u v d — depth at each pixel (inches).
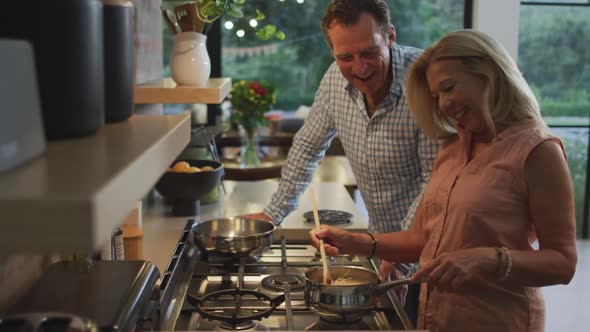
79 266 59.6
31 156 30.1
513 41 213.2
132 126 44.0
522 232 72.7
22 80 28.8
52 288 55.6
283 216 108.0
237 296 70.4
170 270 75.8
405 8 217.9
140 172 32.2
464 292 72.2
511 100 72.6
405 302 113.5
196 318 68.4
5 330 42.8
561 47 227.6
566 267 69.2
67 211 24.5
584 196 233.9
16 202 24.4
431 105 79.5
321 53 221.5
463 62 71.8
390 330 64.6
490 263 68.3
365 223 109.9
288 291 71.9
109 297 53.7
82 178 27.3
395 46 96.7
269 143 207.3
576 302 183.6
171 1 199.2
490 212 71.7
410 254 83.0
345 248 83.0
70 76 35.7
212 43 211.6
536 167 70.7
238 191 137.3
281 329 66.9
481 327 71.8
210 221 90.5
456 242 73.5
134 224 79.3
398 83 94.8
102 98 39.8
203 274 80.6
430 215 78.2
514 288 71.9
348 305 65.8
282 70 222.1
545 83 229.6
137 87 93.2
